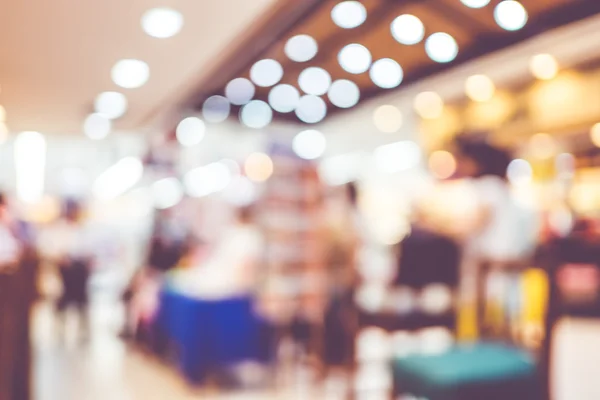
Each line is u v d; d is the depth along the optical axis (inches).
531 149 259.4
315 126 294.8
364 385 182.2
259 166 253.9
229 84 229.8
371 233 247.9
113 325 311.1
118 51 159.6
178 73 182.4
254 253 203.8
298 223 241.8
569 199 264.7
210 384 193.8
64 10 129.4
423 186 329.7
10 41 150.8
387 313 147.5
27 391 142.9
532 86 237.9
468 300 144.3
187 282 214.1
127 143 364.2
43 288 295.6
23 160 417.1
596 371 173.3
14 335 139.4
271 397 178.1
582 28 152.0
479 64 187.0
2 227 149.8
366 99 249.0
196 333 190.5
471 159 253.3
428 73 206.2
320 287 222.5
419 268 141.3
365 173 369.7
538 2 148.9
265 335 204.2
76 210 406.3
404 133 311.9
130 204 443.5
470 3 152.3
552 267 90.5
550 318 88.8
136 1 124.2
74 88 200.4
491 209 185.2
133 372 211.6
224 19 134.6
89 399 176.7
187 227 276.4
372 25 173.3
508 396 93.3
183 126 287.9
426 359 99.3
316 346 197.2
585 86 216.4
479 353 103.0
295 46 190.7
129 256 387.2
